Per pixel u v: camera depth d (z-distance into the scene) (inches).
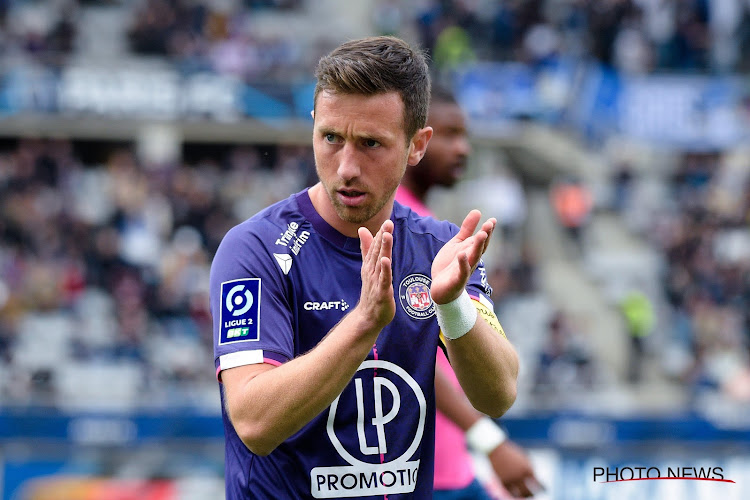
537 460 1244.5
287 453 343.6
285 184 2348.7
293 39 2564.0
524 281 2121.1
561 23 2640.3
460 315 333.1
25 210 2110.0
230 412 327.9
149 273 1968.5
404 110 331.9
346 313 346.9
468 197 2338.8
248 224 353.4
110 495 1207.6
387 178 332.5
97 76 2384.4
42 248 2026.3
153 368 1700.3
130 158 2269.9
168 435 1300.4
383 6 2689.5
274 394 313.4
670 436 1344.7
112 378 1653.5
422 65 342.6
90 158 2486.5
